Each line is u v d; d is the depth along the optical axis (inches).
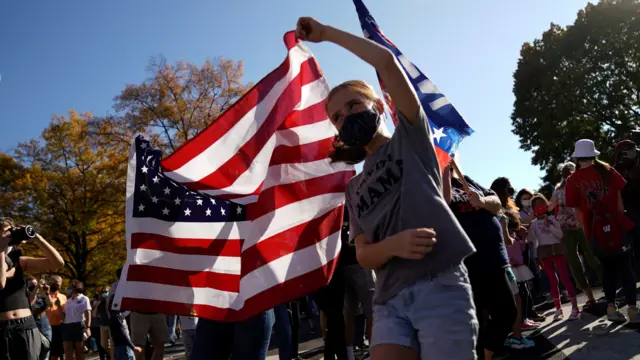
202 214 158.1
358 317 297.4
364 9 156.7
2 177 1150.3
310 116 157.0
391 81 85.9
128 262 151.7
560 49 1306.6
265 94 162.2
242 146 160.4
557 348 207.0
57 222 1171.3
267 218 145.3
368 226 88.4
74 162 1184.2
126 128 1165.1
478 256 158.6
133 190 156.3
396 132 88.9
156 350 318.0
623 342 196.1
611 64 1254.3
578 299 336.2
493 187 232.4
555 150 1327.5
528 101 1369.3
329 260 144.6
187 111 1155.3
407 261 83.0
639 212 245.9
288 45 162.4
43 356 196.7
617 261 232.2
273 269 141.7
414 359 81.8
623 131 1272.1
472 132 150.1
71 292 449.7
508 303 158.9
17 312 181.2
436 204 83.3
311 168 151.3
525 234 300.8
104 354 547.2
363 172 92.2
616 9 1232.8
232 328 153.9
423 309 80.9
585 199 236.2
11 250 187.5
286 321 221.6
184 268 153.6
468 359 80.7
